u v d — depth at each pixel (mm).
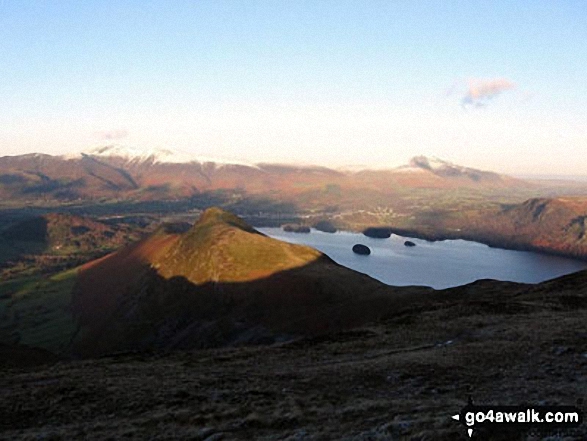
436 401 18328
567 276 56469
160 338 100938
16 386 24781
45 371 29078
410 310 46250
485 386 20469
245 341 83062
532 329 30625
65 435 17234
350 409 17766
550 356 24531
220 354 32656
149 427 17578
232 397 20812
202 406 19688
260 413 18141
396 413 16844
